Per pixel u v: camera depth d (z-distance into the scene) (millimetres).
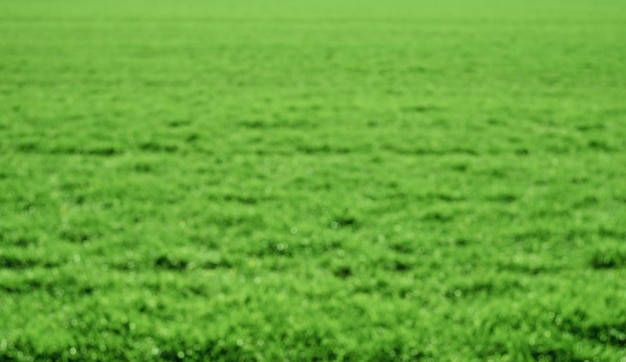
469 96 13859
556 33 25219
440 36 24375
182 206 7066
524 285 5246
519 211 7000
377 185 7949
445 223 6629
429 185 7895
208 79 15711
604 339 4418
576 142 10039
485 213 6945
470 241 6195
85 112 11766
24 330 4406
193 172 8414
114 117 11453
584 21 29641
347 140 10078
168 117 11492
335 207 7031
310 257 5805
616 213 6930
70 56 18984
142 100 13078
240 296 4949
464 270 5566
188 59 18688
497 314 4711
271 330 4469
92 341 4336
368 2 41188
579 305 4781
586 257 5793
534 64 18094
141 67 17281
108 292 5043
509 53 20094
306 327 4516
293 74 16484
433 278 5320
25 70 16609
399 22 29188
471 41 22938
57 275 5305
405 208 7109
